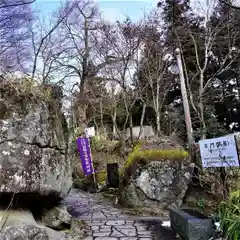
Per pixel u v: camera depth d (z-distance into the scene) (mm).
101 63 11156
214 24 9258
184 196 4840
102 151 10602
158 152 5148
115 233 3396
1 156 2566
